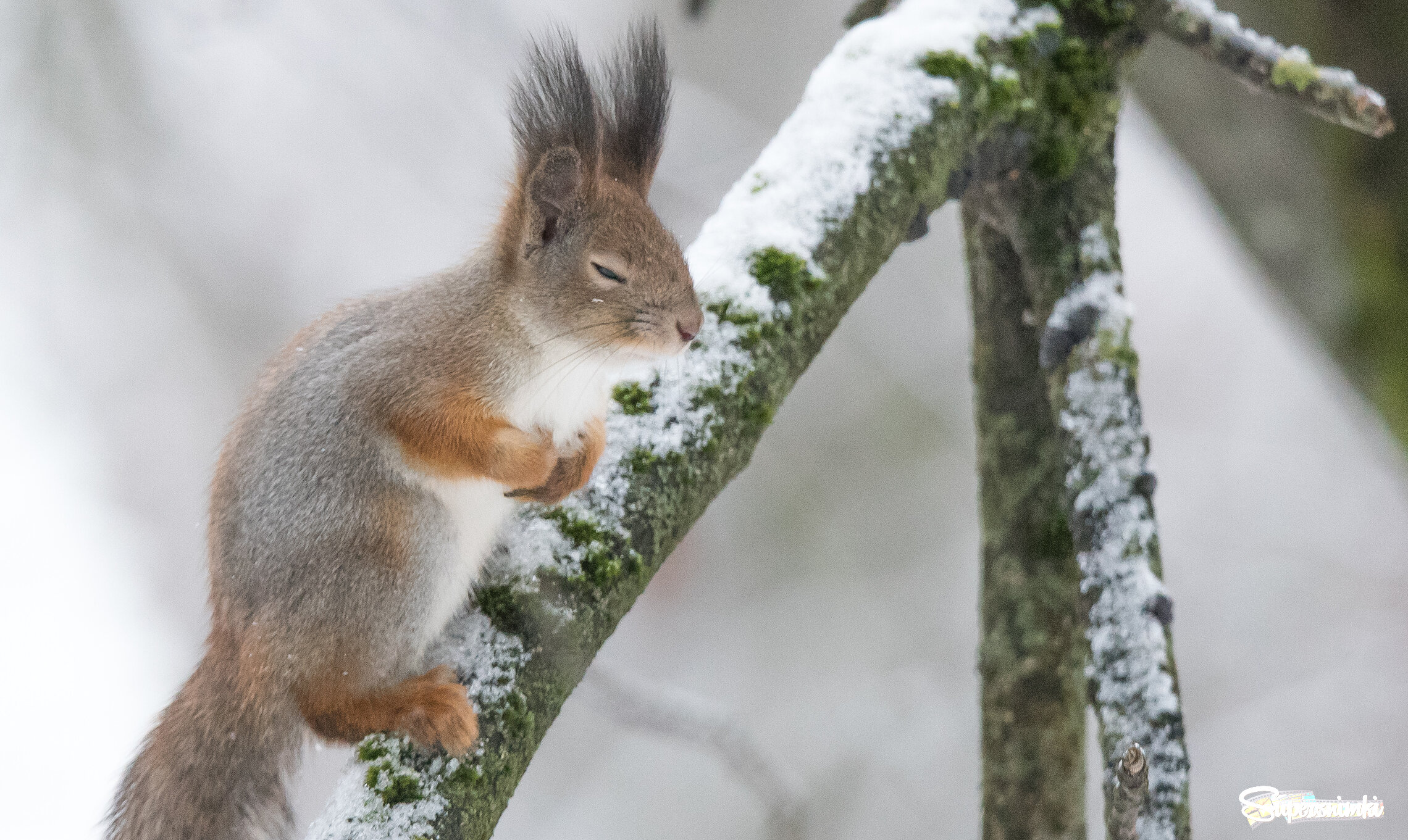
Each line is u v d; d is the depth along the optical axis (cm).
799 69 2625
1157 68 938
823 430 2205
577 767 1986
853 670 2016
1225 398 2195
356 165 2555
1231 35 709
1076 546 631
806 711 1933
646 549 610
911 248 2200
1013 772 755
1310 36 873
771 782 987
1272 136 916
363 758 553
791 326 651
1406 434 926
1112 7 743
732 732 977
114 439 2361
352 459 670
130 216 2186
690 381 641
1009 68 723
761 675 2017
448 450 675
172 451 2366
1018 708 757
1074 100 736
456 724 549
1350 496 1973
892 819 1753
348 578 645
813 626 2066
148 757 693
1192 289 2317
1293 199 927
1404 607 1852
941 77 705
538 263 720
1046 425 770
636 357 686
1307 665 1831
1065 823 748
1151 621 585
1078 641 758
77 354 2381
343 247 2555
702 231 699
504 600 598
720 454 630
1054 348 678
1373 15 856
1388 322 912
